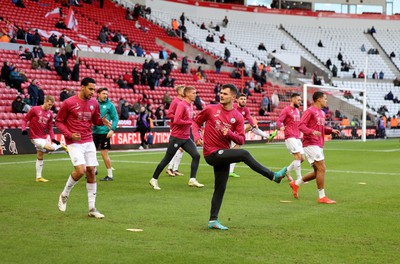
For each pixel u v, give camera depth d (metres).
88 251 6.29
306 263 5.86
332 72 50.34
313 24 56.81
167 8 48.72
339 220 8.35
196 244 6.69
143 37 39.88
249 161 7.34
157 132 27.05
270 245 6.67
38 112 12.98
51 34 30.88
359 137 40.75
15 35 29.48
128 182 13.09
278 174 7.28
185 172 15.50
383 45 56.72
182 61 36.69
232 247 6.55
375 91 50.41
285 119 13.13
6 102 23.91
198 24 49.78
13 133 21.22
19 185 12.27
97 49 33.84
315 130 10.20
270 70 45.53
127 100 29.59
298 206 9.72
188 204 9.83
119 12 41.53
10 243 6.64
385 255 6.22
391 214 8.91
